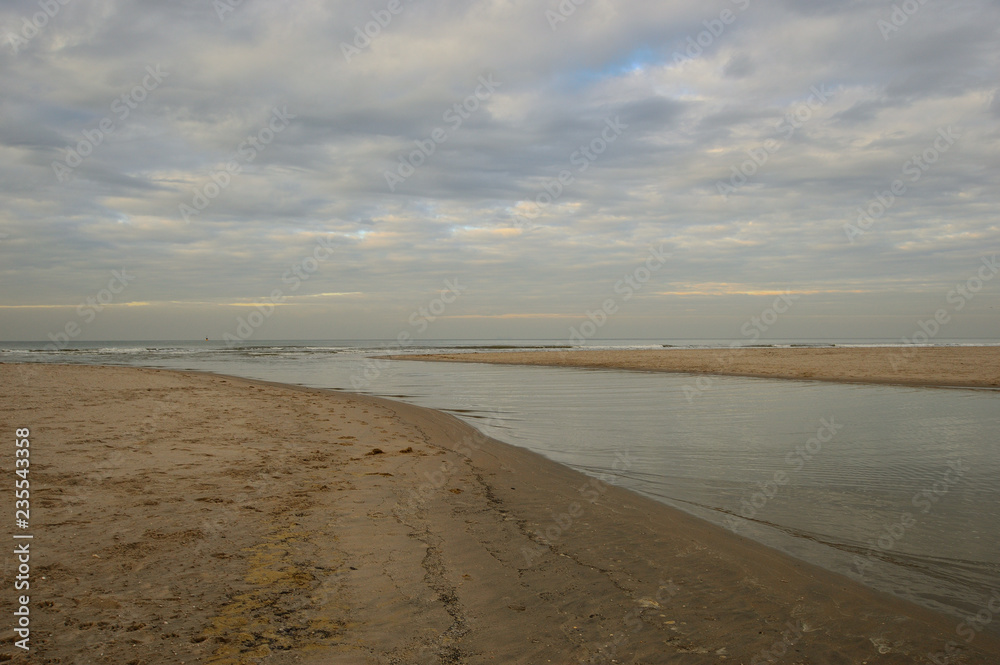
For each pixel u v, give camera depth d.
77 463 8.18
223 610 4.16
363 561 5.25
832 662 3.84
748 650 3.96
